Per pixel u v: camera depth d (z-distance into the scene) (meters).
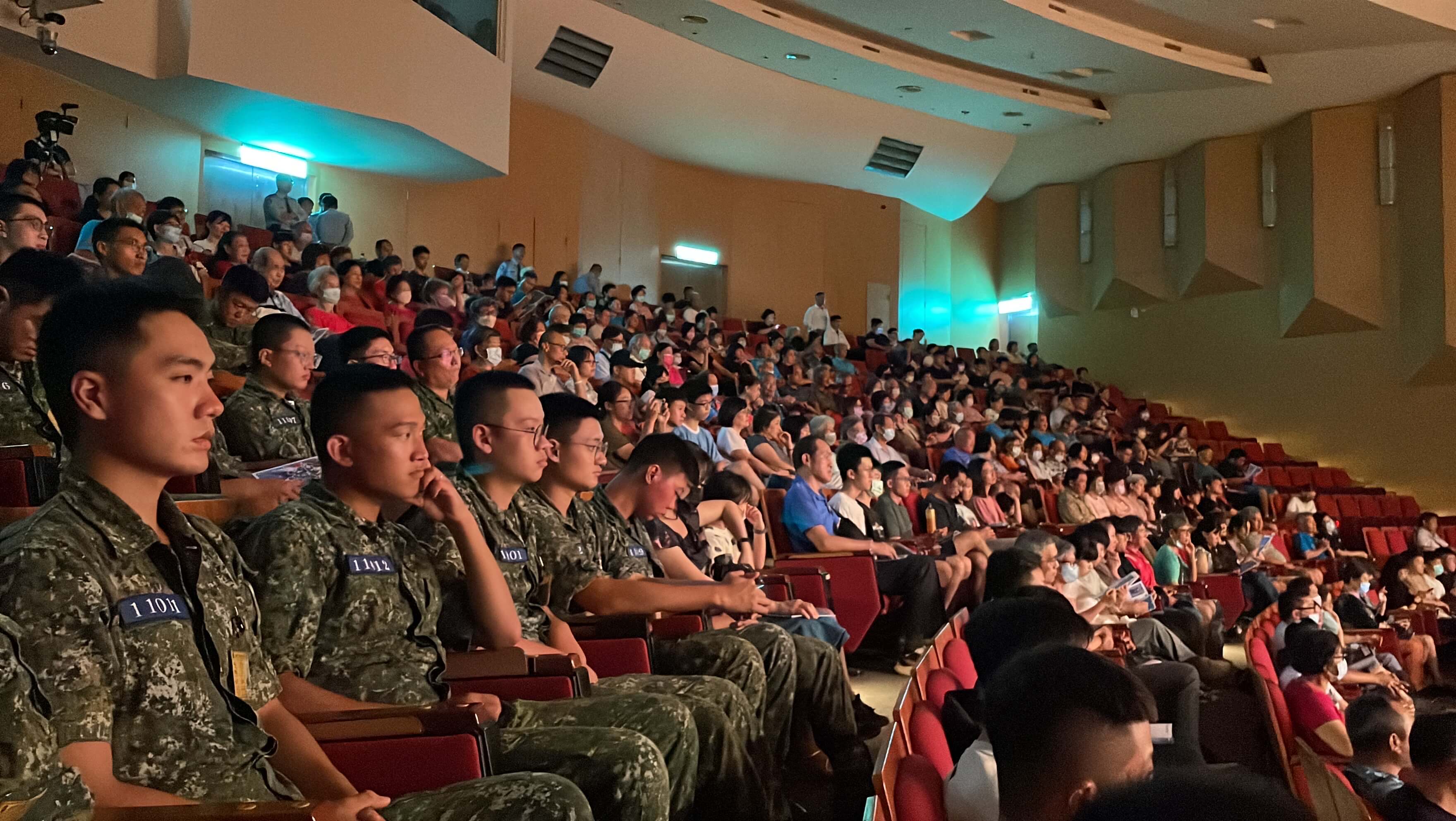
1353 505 12.93
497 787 1.86
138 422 1.64
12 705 1.34
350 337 3.96
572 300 12.83
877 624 5.53
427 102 10.15
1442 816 3.01
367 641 2.20
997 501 8.62
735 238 17.30
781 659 3.42
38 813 1.31
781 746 3.39
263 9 8.84
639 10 12.51
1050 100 14.58
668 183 16.55
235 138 10.50
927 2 11.73
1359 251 14.02
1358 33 11.99
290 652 2.08
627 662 3.09
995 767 1.75
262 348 3.69
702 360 11.02
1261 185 15.28
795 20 12.80
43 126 8.13
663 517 4.29
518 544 2.96
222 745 1.68
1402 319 13.67
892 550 5.68
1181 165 16.28
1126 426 15.13
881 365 15.48
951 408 12.37
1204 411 16.02
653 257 16.27
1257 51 12.98
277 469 3.19
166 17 8.69
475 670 2.52
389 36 9.72
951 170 16.22
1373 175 13.99
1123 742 1.34
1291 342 14.94
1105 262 17.28
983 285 19.48
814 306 16.28
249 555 2.12
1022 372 16.62
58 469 2.33
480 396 2.96
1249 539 9.95
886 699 4.82
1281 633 5.80
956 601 5.85
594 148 14.91
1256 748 4.96
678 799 2.46
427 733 1.98
